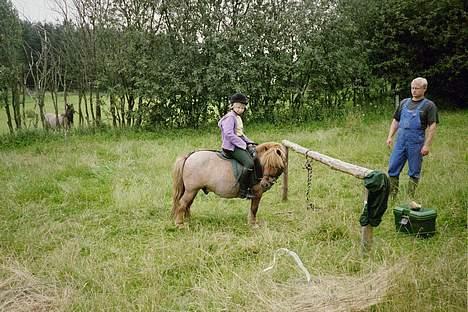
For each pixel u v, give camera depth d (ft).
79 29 49.26
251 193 20.07
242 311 12.48
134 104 51.65
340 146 36.24
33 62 49.29
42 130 48.32
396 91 57.67
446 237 17.78
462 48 55.98
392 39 56.85
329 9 51.11
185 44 49.11
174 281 15.38
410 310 11.70
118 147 39.83
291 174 29.81
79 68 50.11
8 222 21.54
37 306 13.23
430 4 55.52
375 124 47.19
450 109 58.80
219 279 14.85
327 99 53.83
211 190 20.58
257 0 49.78
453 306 11.75
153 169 31.68
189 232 19.99
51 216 22.79
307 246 17.67
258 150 20.10
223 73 47.52
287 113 52.06
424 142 21.67
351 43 54.60
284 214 22.65
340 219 19.97
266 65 50.11
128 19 48.70
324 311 11.85
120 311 12.94
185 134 47.91
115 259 17.20
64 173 30.96
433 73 56.08
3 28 46.39
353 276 14.25
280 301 12.50
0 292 13.78
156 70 48.70
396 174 22.63
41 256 17.58
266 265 15.66
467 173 24.95
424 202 21.52
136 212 22.94
